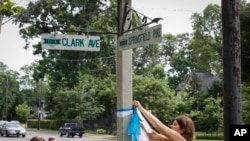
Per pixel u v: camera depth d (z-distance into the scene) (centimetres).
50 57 4866
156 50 7888
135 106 585
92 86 5078
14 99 9812
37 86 8888
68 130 4312
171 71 8856
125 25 646
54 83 5188
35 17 4175
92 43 737
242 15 2866
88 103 5028
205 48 5800
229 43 358
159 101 4134
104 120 5256
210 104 4375
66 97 5016
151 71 6681
